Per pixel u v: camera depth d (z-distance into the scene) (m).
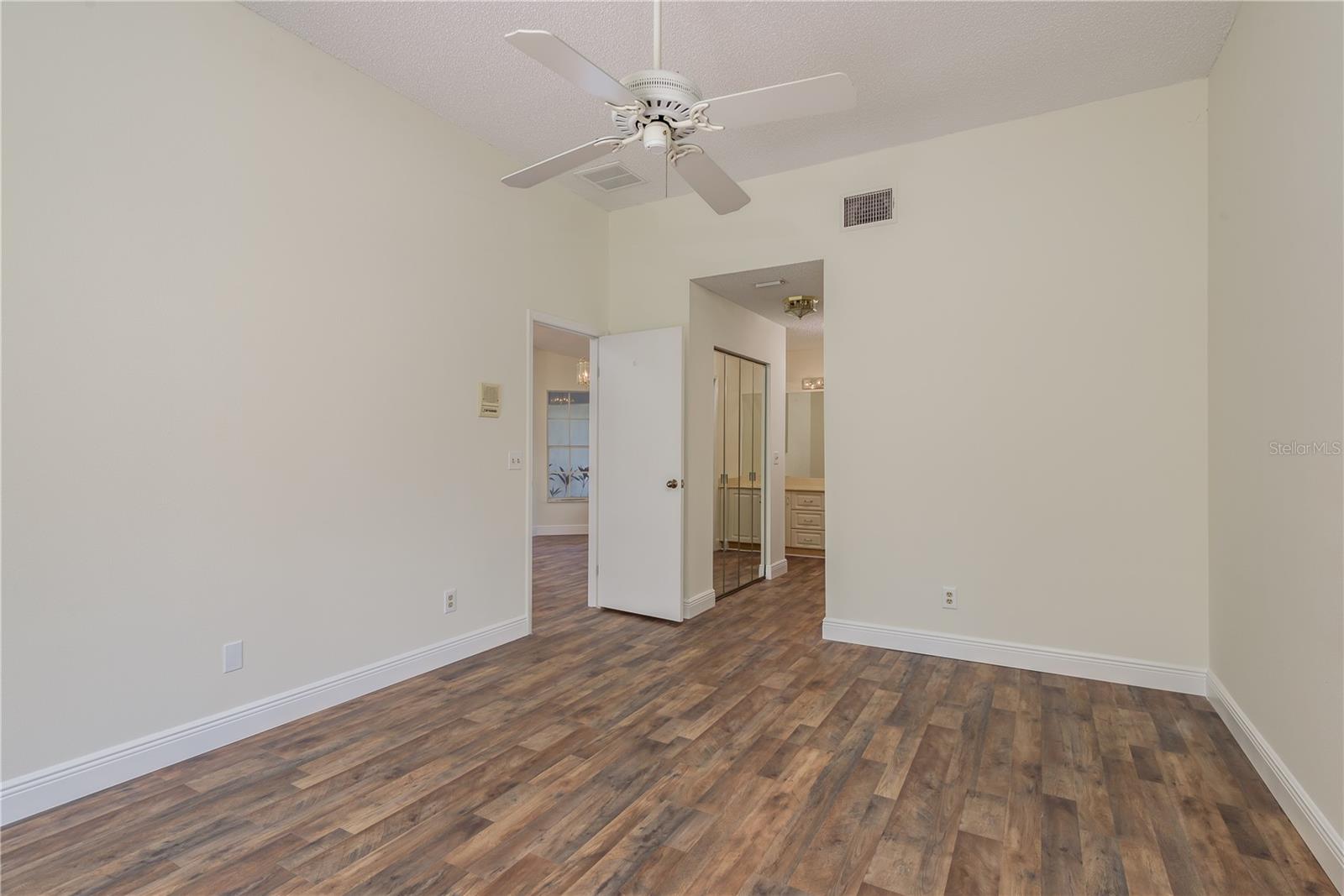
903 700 2.92
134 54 2.19
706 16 2.51
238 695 2.50
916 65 2.86
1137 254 3.11
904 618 3.66
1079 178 3.23
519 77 2.99
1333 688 1.70
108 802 2.05
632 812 2.02
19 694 1.95
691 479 4.46
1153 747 2.46
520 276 3.87
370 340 2.99
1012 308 3.37
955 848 1.83
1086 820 1.97
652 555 4.35
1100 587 3.19
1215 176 2.85
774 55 2.78
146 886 1.66
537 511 8.60
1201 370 2.99
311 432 2.75
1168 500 3.05
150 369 2.24
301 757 2.38
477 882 1.69
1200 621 3.00
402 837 1.88
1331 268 1.72
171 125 2.29
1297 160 1.95
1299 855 1.79
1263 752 2.19
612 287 4.70
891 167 3.68
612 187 4.25
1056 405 3.28
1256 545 2.32
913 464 3.62
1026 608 3.35
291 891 1.65
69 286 2.04
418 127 3.23
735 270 4.18
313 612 2.77
